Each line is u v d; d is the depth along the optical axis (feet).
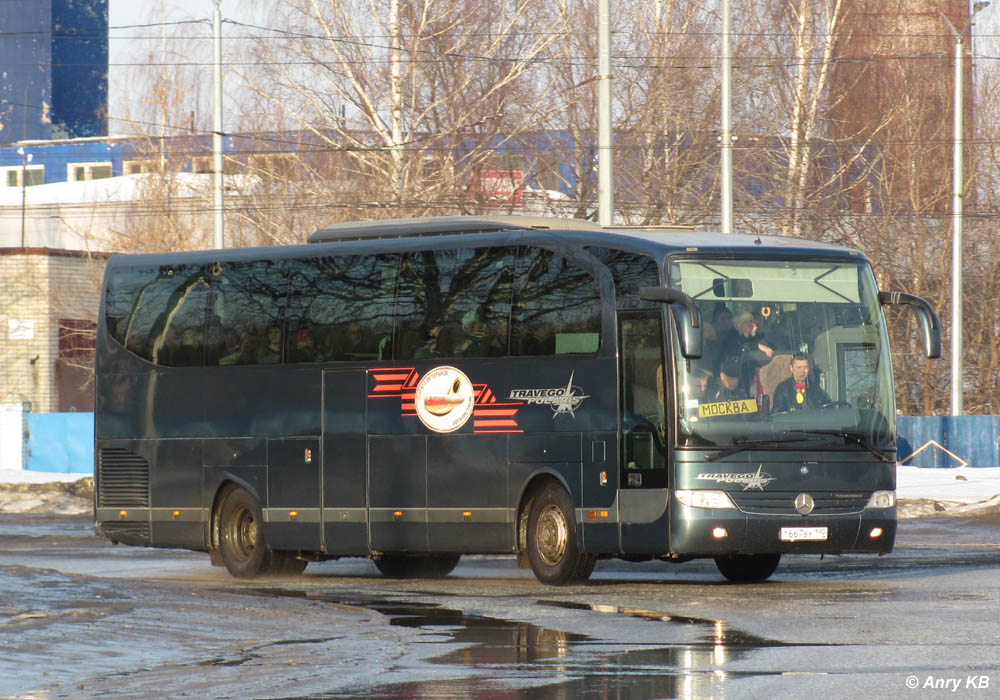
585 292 143.13
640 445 138.10
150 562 186.39
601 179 255.09
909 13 419.95
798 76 406.00
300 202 374.43
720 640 99.60
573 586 142.92
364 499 156.46
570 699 77.05
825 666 86.89
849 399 139.13
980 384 413.80
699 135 396.57
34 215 544.21
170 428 171.83
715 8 407.03
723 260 138.51
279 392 163.63
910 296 143.13
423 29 370.12
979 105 431.02
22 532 229.66
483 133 372.17
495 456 147.54
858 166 422.00
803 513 135.85
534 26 380.99
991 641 96.99
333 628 108.06
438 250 154.92
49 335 460.14
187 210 400.06
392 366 155.74
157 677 85.30
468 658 93.15
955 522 223.92
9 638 98.12
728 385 136.36
